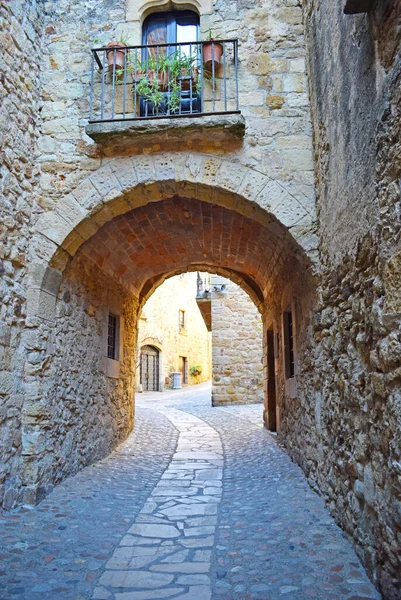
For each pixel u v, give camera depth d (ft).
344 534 10.19
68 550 9.78
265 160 14.05
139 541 10.35
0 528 10.77
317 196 13.43
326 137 11.89
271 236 16.87
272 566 8.96
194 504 13.07
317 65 12.92
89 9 15.69
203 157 14.10
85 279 17.19
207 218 18.57
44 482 13.25
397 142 6.66
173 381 73.26
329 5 11.09
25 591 8.06
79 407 16.43
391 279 6.88
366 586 8.07
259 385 39.11
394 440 6.98
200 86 14.47
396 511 7.00
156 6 15.67
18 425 12.62
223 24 15.23
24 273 13.41
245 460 18.72
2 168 12.33
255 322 39.86
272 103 14.47
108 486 14.73
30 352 13.17
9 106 12.84
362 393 8.87
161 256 22.95
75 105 14.93
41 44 15.29
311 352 14.03
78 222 14.08
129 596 7.94
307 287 14.44
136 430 25.91
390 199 6.93
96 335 18.49
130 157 14.32
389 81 6.95
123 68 14.93
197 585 8.30
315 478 13.55
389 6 6.93
